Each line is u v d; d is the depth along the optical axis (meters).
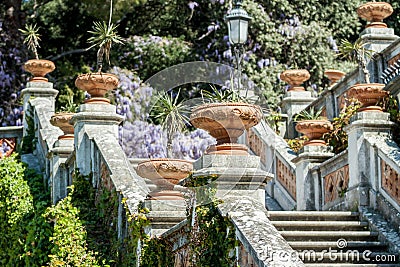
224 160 8.10
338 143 14.27
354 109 14.23
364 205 11.70
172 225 9.58
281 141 15.23
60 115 13.32
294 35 22.64
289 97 17.12
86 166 11.94
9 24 23.72
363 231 11.08
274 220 11.38
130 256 9.84
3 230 12.84
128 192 10.37
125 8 22.83
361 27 24.64
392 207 11.16
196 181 8.16
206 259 8.01
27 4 24.78
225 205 7.95
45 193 13.55
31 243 11.76
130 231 9.91
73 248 10.56
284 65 22.52
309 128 13.62
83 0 22.80
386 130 11.95
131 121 10.37
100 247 10.70
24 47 23.84
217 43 23.30
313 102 16.78
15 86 23.45
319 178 13.31
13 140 16.48
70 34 24.83
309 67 22.70
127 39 23.78
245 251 7.55
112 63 23.52
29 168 14.68
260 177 8.08
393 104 12.64
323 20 23.75
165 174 9.55
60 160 13.14
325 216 11.52
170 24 24.78
